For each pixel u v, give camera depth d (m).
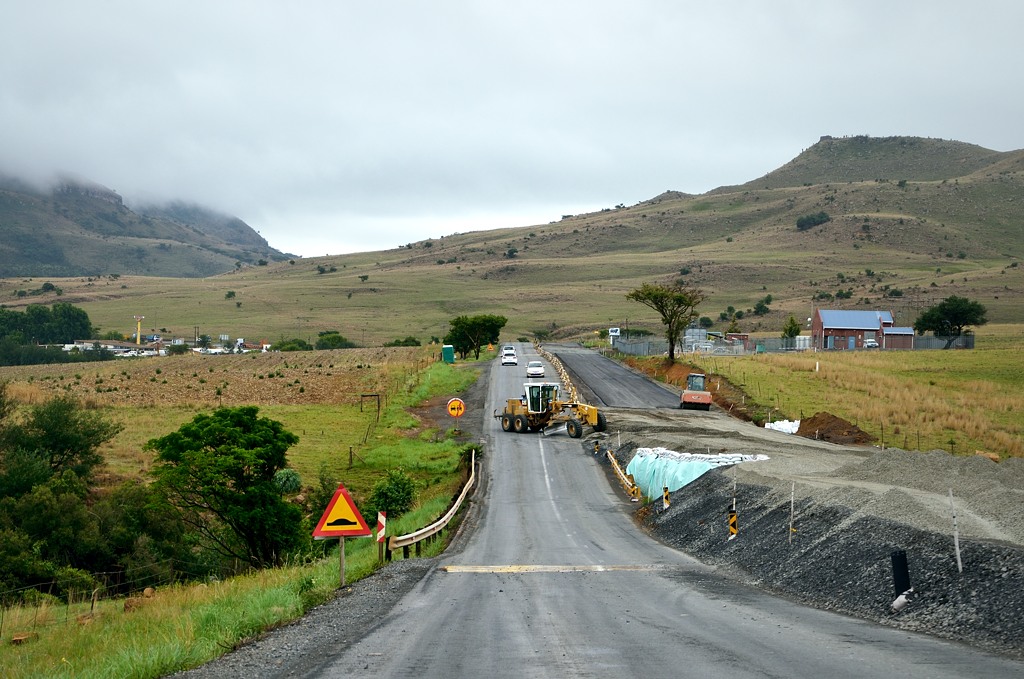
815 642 12.61
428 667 11.14
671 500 31.97
